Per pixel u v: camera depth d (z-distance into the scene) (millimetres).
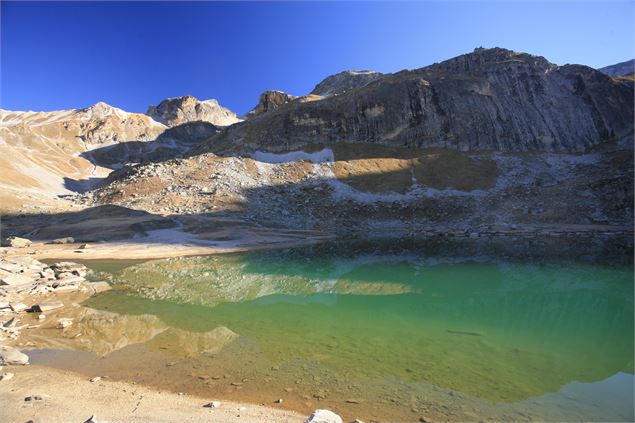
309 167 73875
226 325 14867
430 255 34031
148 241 40594
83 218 51000
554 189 61500
